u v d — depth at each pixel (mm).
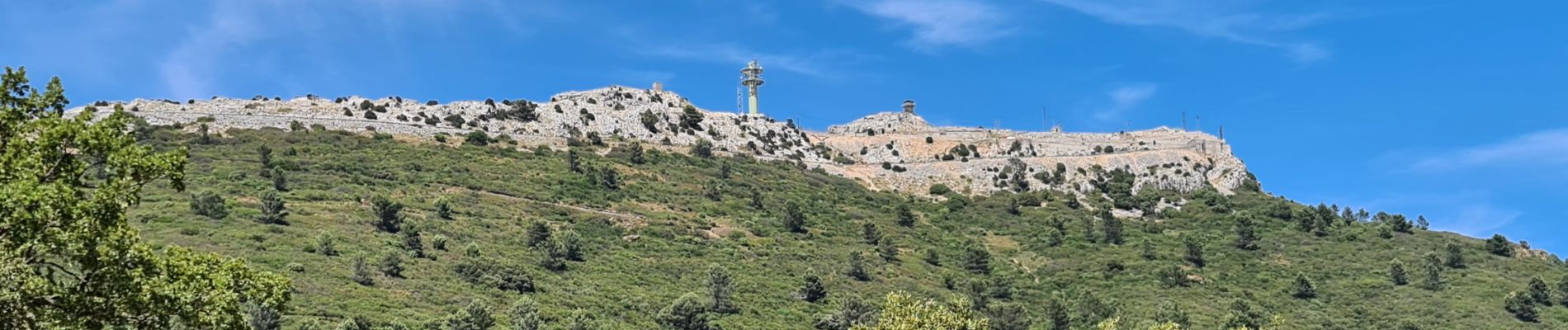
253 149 148125
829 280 118312
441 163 151125
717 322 97875
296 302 86000
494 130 175500
